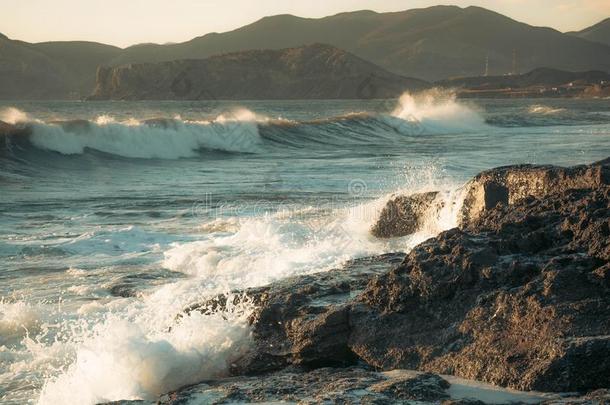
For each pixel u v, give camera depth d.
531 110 110.44
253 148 45.38
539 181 10.73
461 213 12.16
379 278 7.95
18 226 18.83
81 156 36.97
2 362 8.95
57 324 10.41
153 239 16.80
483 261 7.51
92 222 19.42
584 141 45.38
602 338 6.10
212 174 31.59
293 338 8.02
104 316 10.55
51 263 14.51
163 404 6.60
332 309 8.00
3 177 30.53
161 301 10.70
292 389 6.59
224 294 9.34
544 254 7.68
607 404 5.40
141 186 27.55
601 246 7.30
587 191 8.84
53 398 7.64
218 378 7.88
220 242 15.18
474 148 42.69
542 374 6.12
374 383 6.41
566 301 6.74
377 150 44.00
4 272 13.70
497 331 6.82
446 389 6.28
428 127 62.53
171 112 120.25
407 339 7.35
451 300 7.42
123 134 39.69
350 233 14.79
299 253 12.77
